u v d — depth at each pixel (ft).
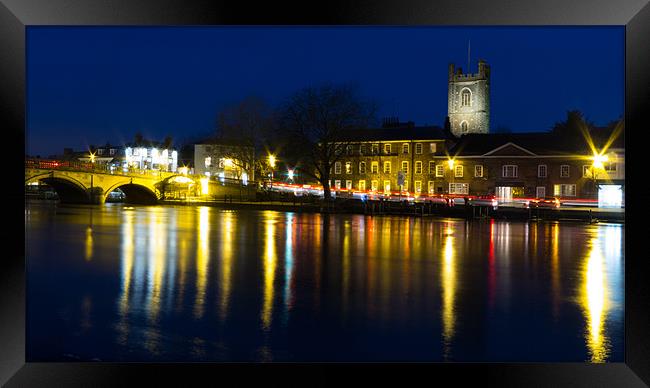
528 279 55.62
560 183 232.53
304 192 249.55
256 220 140.15
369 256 71.00
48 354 33.35
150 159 346.33
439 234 103.65
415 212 163.02
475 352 34.04
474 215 152.35
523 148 240.12
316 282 52.95
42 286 50.70
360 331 37.40
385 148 280.10
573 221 146.61
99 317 40.01
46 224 123.13
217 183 249.14
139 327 38.09
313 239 92.07
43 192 302.25
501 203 221.66
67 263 63.93
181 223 128.06
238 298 45.96
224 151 244.22
